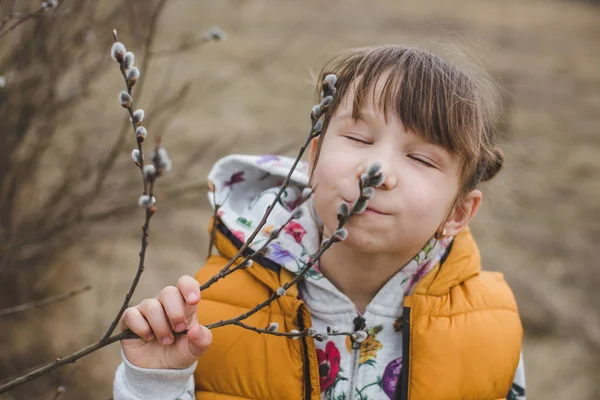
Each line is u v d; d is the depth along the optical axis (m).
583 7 13.90
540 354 3.89
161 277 4.11
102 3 3.09
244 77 7.47
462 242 1.70
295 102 7.19
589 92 8.69
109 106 3.93
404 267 1.59
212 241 1.70
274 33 9.34
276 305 1.58
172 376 1.37
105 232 3.98
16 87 2.52
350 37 9.77
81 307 3.56
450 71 1.46
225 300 1.60
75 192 2.78
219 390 1.56
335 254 1.57
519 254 4.87
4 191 2.71
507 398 1.73
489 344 1.62
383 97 1.38
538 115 7.68
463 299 1.66
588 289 4.54
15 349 3.16
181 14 8.99
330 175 1.38
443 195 1.42
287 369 1.54
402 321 1.62
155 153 0.94
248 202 1.81
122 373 1.46
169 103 2.85
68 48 2.66
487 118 1.58
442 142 1.40
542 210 5.52
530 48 10.39
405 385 1.57
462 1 13.27
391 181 1.34
